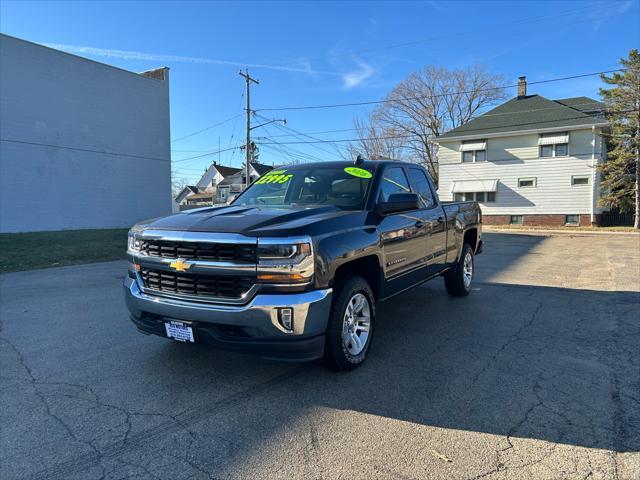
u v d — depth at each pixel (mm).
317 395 3340
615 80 24031
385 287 4301
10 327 5168
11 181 18859
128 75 23516
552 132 26797
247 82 33969
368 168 4676
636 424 2902
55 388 3457
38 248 13242
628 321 5398
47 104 20000
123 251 13367
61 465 2455
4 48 18406
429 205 5574
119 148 23266
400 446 2656
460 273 6547
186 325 3381
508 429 2850
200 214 3816
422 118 41781
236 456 2553
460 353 4258
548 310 5965
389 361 4043
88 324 5293
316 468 2439
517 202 28156
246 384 3537
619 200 24797
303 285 3189
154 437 2750
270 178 5223
